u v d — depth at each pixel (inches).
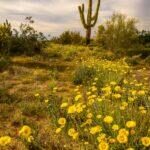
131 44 705.6
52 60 527.2
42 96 283.4
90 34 783.7
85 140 172.6
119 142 147.6
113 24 700.7
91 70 362.6
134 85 274.2
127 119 179.3
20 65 465.4
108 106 200.5
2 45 565.9
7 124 220.5
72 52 597.3
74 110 174.4
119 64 422.3
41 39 625.0
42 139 185.5
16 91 309.6
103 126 172.9
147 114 187.5
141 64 534.6
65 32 815.7
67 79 372.5
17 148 180.2
